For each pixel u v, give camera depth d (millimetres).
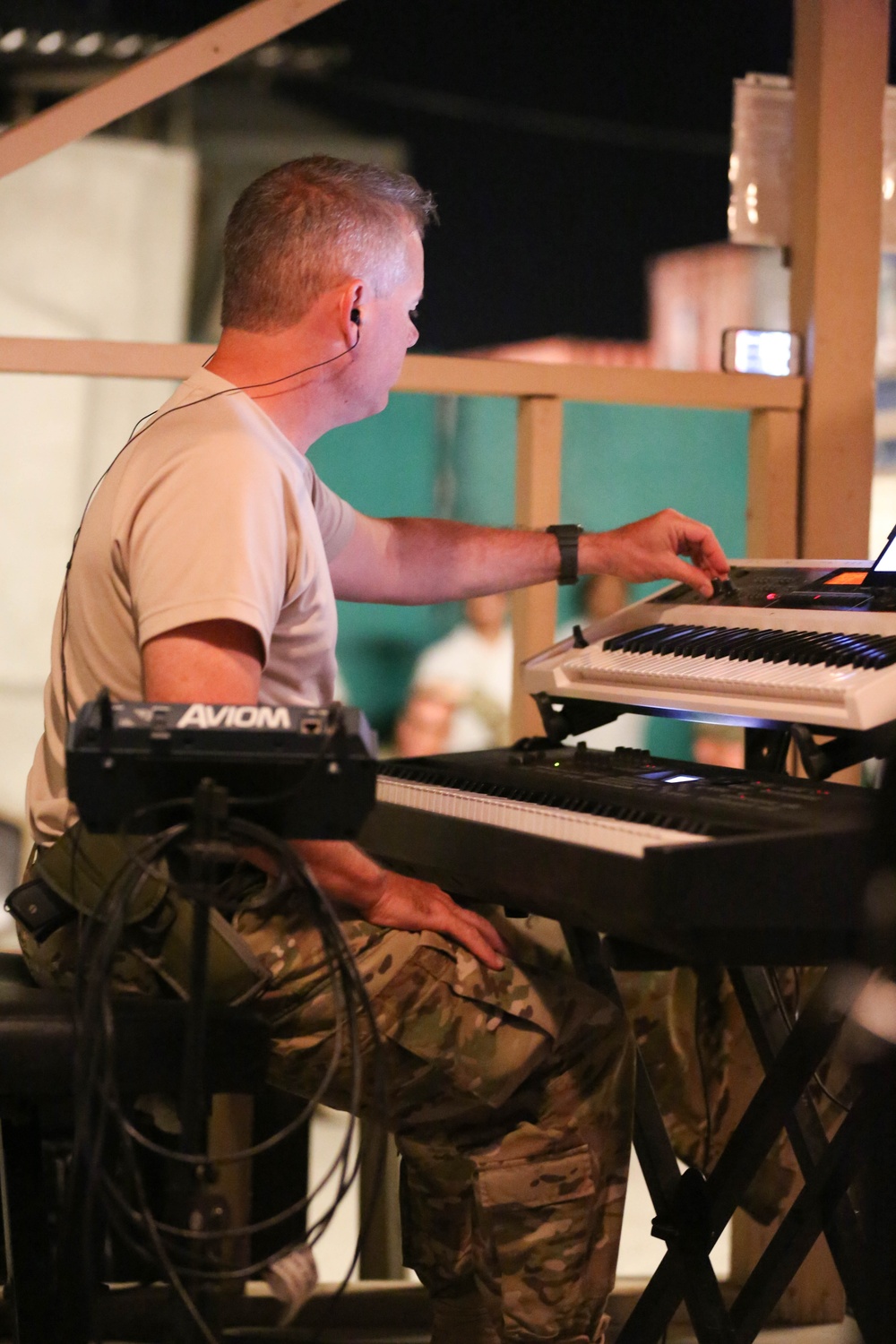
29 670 8180
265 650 2311
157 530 2307
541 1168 2389
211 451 2365
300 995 2379
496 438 8273
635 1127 2592
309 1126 3301
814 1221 2496
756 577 2969
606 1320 2496
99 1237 2307
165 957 2340
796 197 3773
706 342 8891
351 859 2361
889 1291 2389
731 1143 2521
